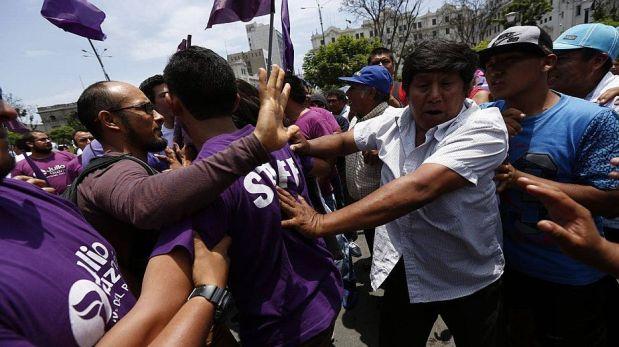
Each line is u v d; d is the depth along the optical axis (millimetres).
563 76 2156
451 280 1589
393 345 1798
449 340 2547
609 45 2039
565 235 790
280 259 1219
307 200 1543
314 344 1258
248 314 1224
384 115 1870
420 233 1574
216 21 2275
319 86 31000
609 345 1880
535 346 1816
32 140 4797
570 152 1519
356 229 1268
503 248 1815
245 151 978
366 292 3270
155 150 1826
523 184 843
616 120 1413
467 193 1471
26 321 717
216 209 1045
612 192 1425
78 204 1307
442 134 1475
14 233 806
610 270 823
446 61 1354
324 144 1984
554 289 1664
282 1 2969
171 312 885
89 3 2416
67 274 848
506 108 1721
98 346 779
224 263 1009
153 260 959
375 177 2479
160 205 960
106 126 1647
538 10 29859
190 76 1123
